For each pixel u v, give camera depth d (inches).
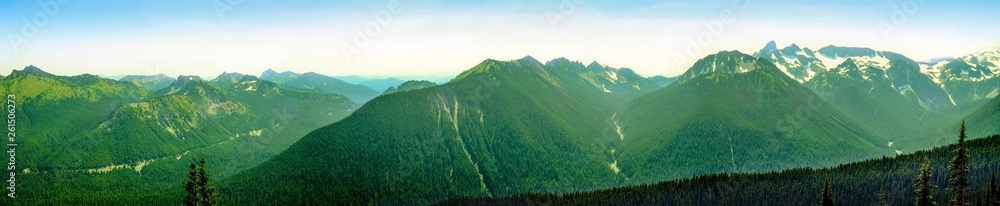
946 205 7864.2
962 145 5142.7
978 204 7145.7
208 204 4603.8
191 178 4566.9
